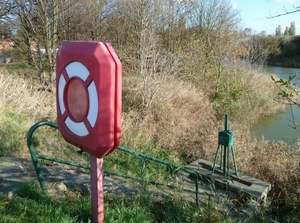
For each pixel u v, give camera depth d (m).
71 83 2.35
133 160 5.93
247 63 14.27
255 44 16.28
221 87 12.73
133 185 4.36
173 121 8.77
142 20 12.51
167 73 10.58
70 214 2.90
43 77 11.02
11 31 12.34
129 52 12.44
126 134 7.43
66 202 3.18
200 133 8.70
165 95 9.51
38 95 8.06
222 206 4.38
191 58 13.74
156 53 10.69
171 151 7.59
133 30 13.20
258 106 12.88
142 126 8.28
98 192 2.57
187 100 10.42
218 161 6.82
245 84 13.30
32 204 2.96
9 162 4.04
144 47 10.49
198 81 13.07
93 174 2.54
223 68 13.32
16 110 6.89
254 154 7.20
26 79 10.52
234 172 5.72
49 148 5.18
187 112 9.73
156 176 5.47
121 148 3.57
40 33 10.97
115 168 5.38
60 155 5.04
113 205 3.40
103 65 2.03
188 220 3.45
